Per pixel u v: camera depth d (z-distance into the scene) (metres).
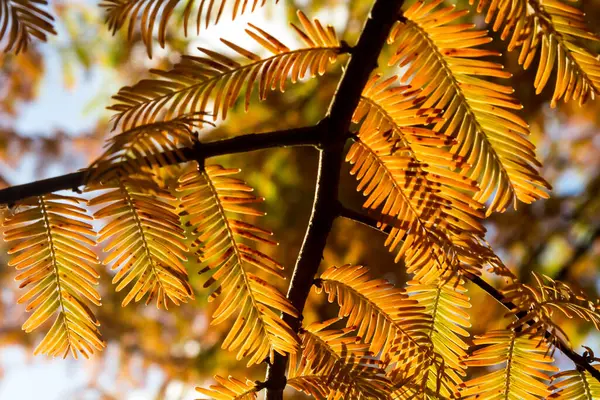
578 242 1.98
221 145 0.76
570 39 0.76
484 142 0.78
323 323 0.80
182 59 0.75
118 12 0.75
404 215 0.79
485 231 0.79
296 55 0.76
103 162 0.73
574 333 1.62
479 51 0.76
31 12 0.74
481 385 0.81
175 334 2.09
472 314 1.57
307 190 1.71
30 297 0.78
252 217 1.67
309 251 0.79
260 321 0.78
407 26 0.76
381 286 0.80
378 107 0.78
